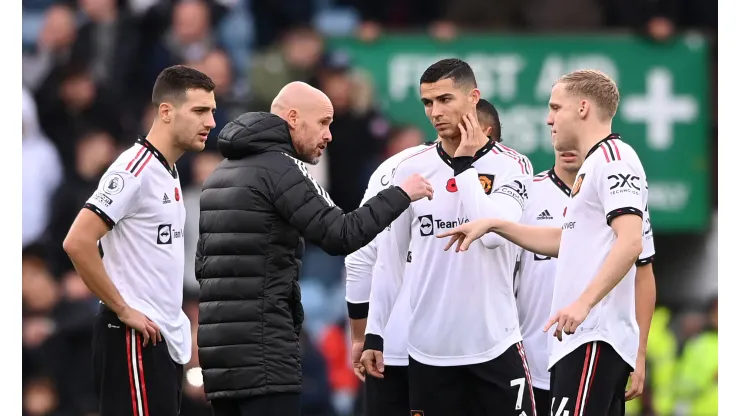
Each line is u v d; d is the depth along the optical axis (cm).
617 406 2362
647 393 4481
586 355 2303
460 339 2489
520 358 2516
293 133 2450
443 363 2502
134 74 4650
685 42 4488
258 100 4378
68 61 4578
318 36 4469
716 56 4550
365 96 4412
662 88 4481
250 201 2342
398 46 4478
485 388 2492
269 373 2319
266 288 2342
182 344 2550
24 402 3916
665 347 4528
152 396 2481
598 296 2180
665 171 4488
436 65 2466
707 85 4484
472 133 2453
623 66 4484
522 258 2767
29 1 5212
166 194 2512
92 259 2412
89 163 4403
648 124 4484
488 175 2489
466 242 2369
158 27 4672
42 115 4522
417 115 4475
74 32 4709
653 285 2461
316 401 4025
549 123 2400
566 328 2164
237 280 2341
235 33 4825
